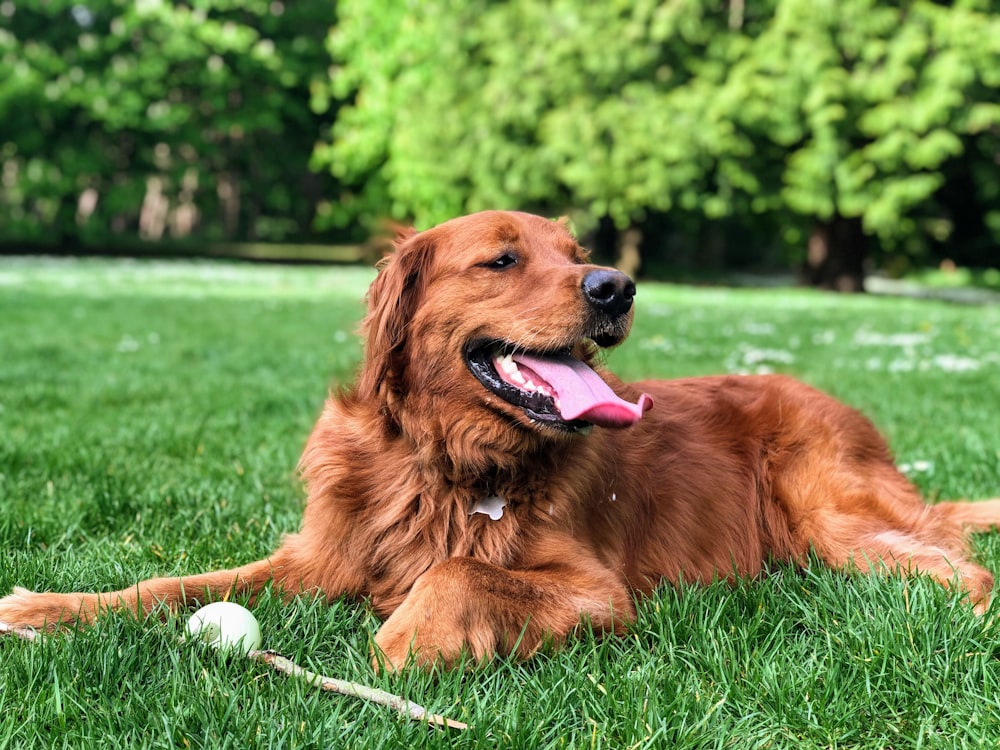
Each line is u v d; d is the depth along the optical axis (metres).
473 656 1.08
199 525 1.56
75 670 1.04
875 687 1.05
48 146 13.27
